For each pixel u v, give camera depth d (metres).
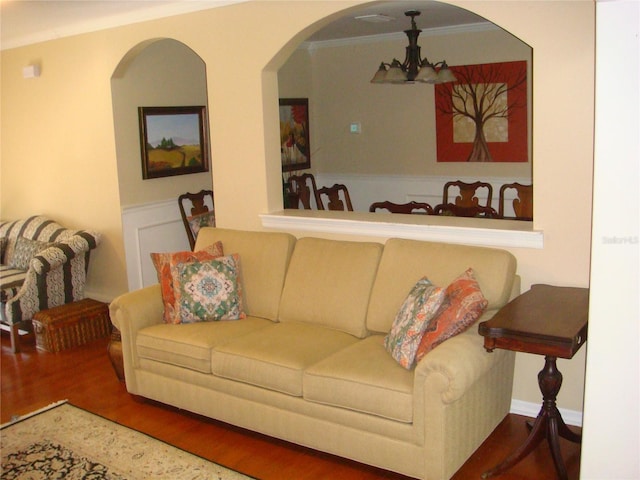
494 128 6.26
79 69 5.31
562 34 3.10
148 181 5.55
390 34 6.63
